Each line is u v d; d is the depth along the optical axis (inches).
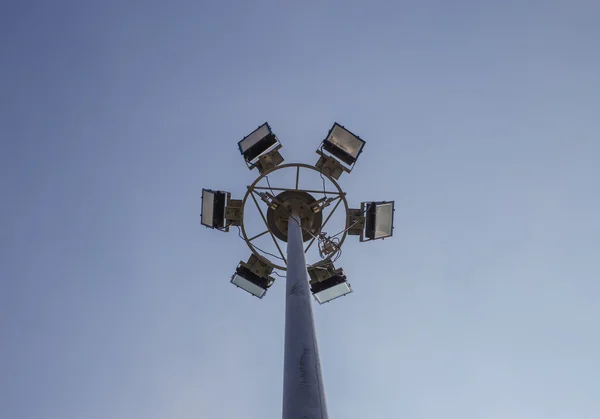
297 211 468.4
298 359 204.4
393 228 502.6
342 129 479.8
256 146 484.4
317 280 483.2
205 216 491.2
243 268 479.8
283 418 182.7
